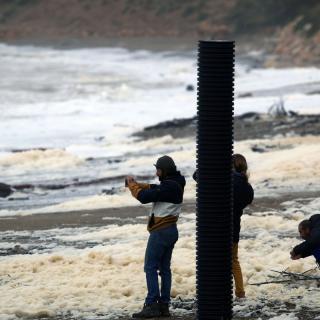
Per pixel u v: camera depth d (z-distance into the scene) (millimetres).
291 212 46250
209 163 24078
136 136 98188
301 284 31016
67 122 117312
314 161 63188
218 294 24438
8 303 29609
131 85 182875
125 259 35062
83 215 51344
